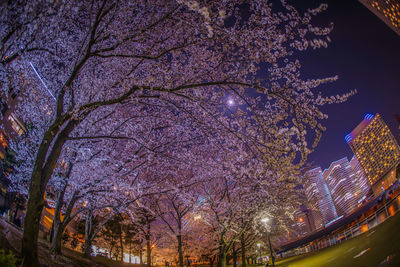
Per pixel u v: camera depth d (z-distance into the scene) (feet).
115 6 26.73
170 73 37.76
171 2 35.04
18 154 58.85
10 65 38.42
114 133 47.83
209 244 89.25
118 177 46.44
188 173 65.41
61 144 28.19
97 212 65.62
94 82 37.09
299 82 32.89
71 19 38.88
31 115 51.85
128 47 38.27
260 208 64.44
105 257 94.94
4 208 71.92
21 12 25.29
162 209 79.05
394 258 26.73
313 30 26.05
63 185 45.01
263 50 31.19
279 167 31.91
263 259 172.14
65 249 56.59
